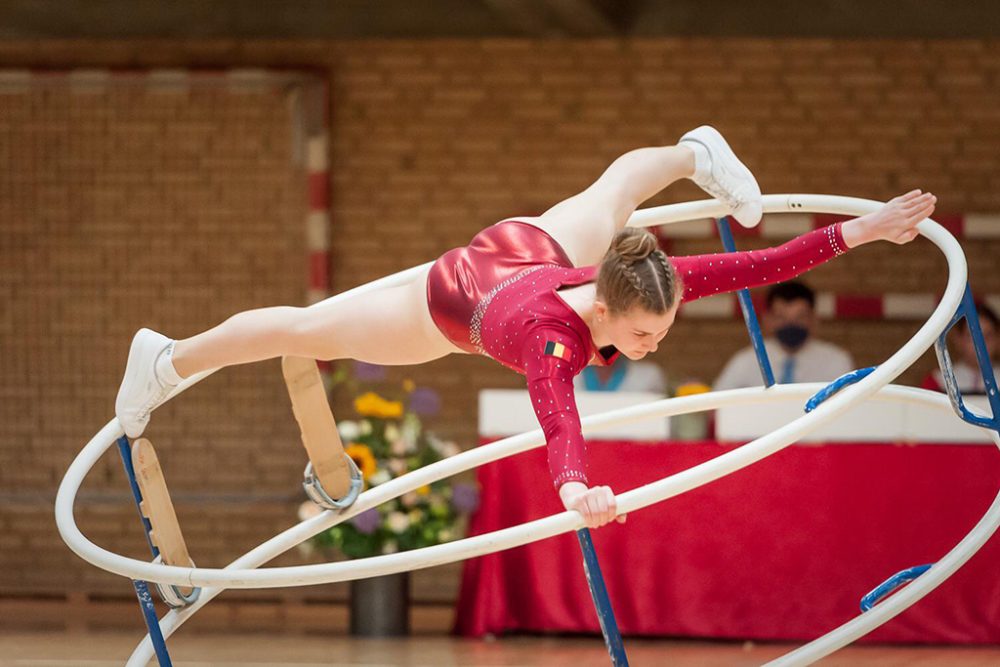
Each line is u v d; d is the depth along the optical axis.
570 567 10.26
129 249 14.33
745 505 10.05
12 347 14.39
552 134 14.28
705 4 13.35
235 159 14.27
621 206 5.60
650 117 14.20
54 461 14.31
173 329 14.30
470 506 10.70
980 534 5.88
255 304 14.23
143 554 14.18
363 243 14.39
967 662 9.19
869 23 13.30
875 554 9.94
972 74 14.10
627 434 10.22
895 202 5.20
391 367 14.23
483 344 5.09
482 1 13.20
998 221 13.95
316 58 14.41
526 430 10.27
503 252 5.29
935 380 10.74
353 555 10.68
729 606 10.05
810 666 9.12
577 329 4.87
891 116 14.13
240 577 5.27
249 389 14.29
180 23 13.63
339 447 6.09
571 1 12.80
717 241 13.96
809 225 13.95
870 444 9.97
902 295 13.98
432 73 14.38
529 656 9.70
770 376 6.85
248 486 14.24
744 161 14.16
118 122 14.33
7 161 14.40
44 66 14.38
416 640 10.67
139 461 5.81
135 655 6.18
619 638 5.35
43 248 14.39
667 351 14.08
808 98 14.14
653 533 10.13
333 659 9.73
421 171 14.38
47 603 13.49
